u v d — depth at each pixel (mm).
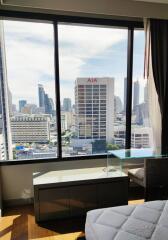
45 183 2285
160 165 2445
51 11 2609
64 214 2375
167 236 1261
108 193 2484
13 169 2695
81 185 2395
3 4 2396
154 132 2990
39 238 2033
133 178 2691
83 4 2557
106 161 3025
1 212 2461
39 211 2291
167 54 2887
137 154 2643
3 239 2020
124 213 1548
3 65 2625
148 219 1453
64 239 2020
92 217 1529
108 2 2615
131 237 1257
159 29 2857
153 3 2746
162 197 2559
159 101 2936
